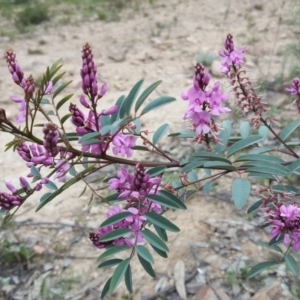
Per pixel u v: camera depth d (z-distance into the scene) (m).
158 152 0.31
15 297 0.51
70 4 1.61
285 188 0.32
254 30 1.25
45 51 1.19
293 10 1.34
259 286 0.50
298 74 0.88
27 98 0.23
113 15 1.46
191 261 0.54
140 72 1.04
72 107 0.26
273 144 0.71
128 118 0.23
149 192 0.26
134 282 0.52
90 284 0.52
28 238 0.59
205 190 0.33
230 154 0.28
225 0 1.55
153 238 0.24
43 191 0.67
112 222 0.24
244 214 0.60
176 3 1.56
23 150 0.26
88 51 0.24
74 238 0.59
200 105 0.27
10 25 1.41
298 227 0.28
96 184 0.68
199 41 1.20
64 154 0.26
